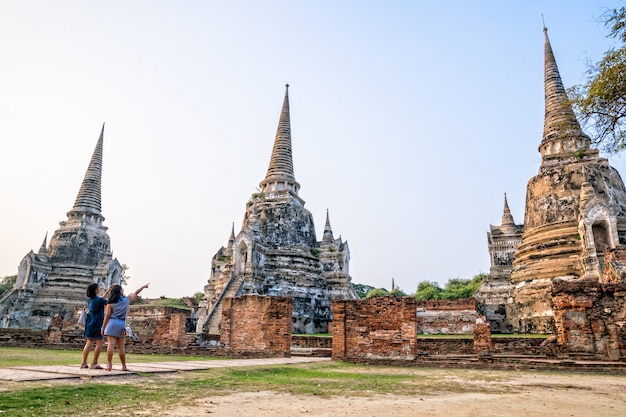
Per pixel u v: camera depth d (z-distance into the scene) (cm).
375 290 8850
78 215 5862
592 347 1759
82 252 5600
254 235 4612
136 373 973
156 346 2241
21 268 5291
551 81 4103
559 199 3512
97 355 1008
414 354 1745
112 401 674
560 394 953
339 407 716
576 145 3681
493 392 969
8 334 2731
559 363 1555
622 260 2369
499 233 5412
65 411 589
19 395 655
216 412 630
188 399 726
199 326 3969
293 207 5178
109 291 1003
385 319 1812
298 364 1514
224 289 4241
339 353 1814
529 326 3231
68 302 5238
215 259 5562
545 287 3195
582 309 1806
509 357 1725
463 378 1265
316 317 4547
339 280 4878
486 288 4378
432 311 3497
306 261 4859
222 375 1048
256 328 2044
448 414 677
